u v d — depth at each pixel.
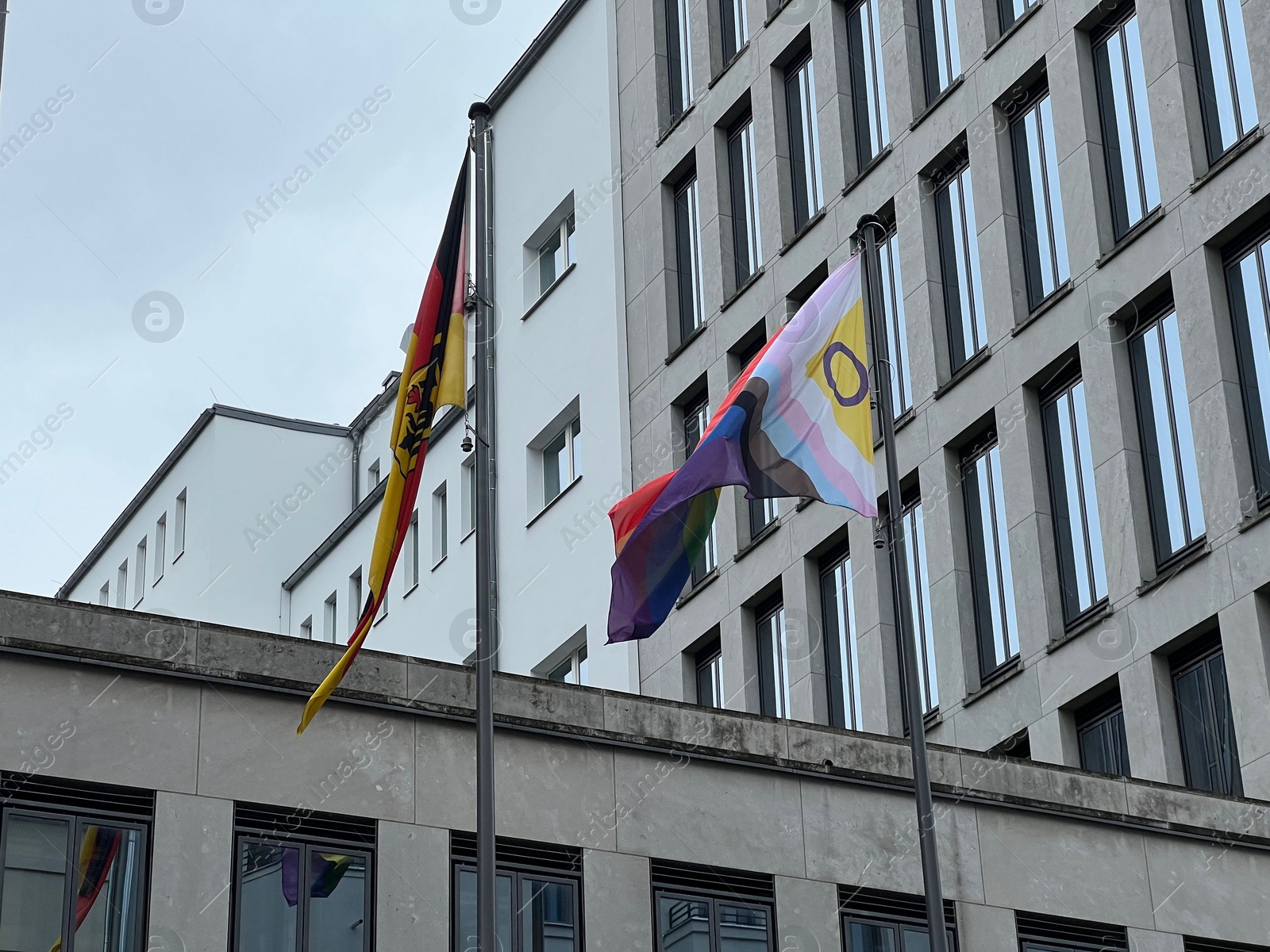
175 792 29.95
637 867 32.62
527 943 31.47
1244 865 37.03
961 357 50.25
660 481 33.31
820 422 31.94
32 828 29.02
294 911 30.19
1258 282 43.69
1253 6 44.53
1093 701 45.16
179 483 86.19
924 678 48.78
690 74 62.12
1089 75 48.34
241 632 31.30
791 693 52.53
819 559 53.22
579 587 59.97
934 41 53.50
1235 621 42.03
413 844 31.20
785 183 57.19
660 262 60.66
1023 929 34.94
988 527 48.31
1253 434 43.19
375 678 31.95
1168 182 45.47
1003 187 49.62
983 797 35.59
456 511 68.88
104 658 30.19
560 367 63.56
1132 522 44.53
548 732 32.84
